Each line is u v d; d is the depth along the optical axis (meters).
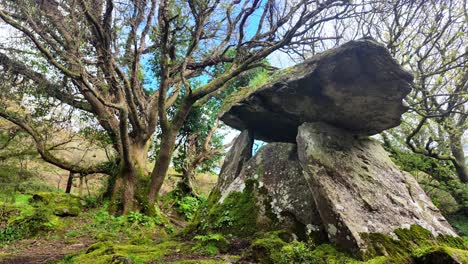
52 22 10.02
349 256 4.52
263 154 7.10
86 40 10.70
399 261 4.29
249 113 6.69
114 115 12.55
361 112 5.68
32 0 9.03
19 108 11.59
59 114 12.31
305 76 5.23
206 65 12.65
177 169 16.89
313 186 5.32
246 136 7.66
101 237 8.05
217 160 18.20
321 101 5.62
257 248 4.79
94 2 9.93
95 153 14.96
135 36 9.68
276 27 9.31
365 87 5.16
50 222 8.63
